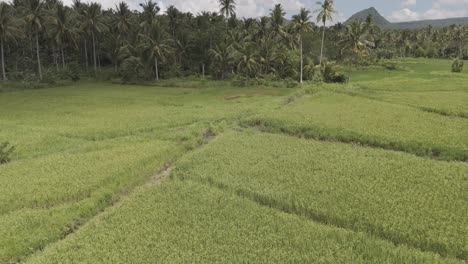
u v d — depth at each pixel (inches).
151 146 1015.0
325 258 468.8
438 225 545.3
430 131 1079.0
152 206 628.4
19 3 3442.4
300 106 1507.1
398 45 5910.4
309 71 2910.9
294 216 586.6
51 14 2913.4
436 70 3666.3
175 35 3676.2
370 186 687.1
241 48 2972.4
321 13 2657.5
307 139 1081.4
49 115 1588.3
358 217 571.8
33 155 999.0
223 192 685.9
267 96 2086.6
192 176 771.4
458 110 1338.6
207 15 4074.8
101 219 604.4
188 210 609.9
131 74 3024.1
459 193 655.8
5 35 2615.7
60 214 613.3
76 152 997.2
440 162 835.4
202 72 3494.1
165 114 1545.3
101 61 4067.4
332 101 1611.7
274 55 2982.3
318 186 693.9
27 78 2893.7
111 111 1665.8
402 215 576.4
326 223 586.2
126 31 3469.5
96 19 3243.1
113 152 960.3
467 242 499.5
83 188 718.5
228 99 2017.7
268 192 673.6
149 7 3732.8
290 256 473.4
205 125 1288.1
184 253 483.5
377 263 458.9
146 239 519.8
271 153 919.7
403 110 1384.1
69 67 3314.5
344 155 888.9
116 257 477.4
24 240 537.6
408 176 739.4
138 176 791.7
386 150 951.0
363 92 1855.3
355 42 2783.0
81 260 480.7
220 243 509.0
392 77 2999.5
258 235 527.2
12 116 1574.8
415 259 468.8
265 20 3555.6
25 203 666.2
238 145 997.8
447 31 5812.0
